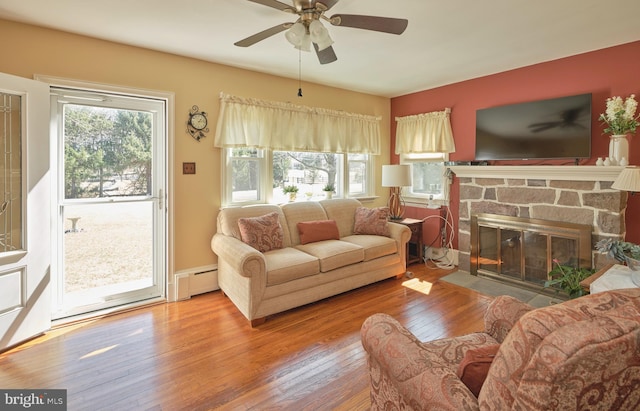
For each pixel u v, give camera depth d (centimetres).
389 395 137
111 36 279
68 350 238
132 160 317
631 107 278
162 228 333
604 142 314
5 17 245
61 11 236
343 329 271
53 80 264
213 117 348
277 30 205
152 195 329
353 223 421
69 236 289
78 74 275
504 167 361
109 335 260
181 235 334
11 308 238
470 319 288
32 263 248
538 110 346
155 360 227
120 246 316
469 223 407
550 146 338
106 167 304
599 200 303
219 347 244
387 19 188
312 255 323
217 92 350
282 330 270
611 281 204
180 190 331
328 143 430
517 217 361
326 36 193
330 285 322
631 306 81
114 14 241
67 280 289
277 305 286
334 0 178
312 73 387
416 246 460
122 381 204
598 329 74
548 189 336
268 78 386
